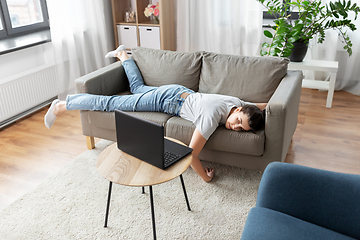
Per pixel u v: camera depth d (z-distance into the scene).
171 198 1.97
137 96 2.29
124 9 4.00
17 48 2.95
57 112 2.40
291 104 1.95
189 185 2.08
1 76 2.96
